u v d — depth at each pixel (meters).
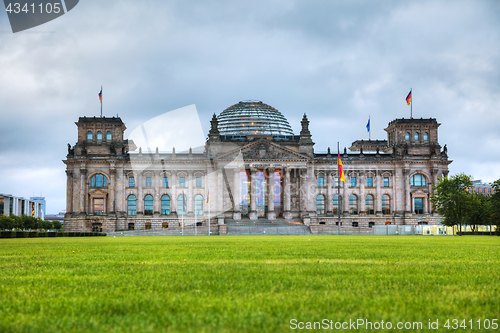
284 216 181.75
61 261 33.34
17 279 23.41
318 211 191.75
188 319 15.03
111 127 189.38
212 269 27.00
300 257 36.44
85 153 185.38
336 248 50.28
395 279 23.12
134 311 16.17
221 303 17.17
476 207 153.12
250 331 13.86
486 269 27.95
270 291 19.56
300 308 16.41
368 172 191.88
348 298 18.03
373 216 190.12
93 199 185.12
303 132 188.88
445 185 158.38
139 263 31.17
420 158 189.50
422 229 160.25
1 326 14.23
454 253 42.62
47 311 16.14
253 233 160.38
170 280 22.59
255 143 181.38
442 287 20.80
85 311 16.16
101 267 28.66
